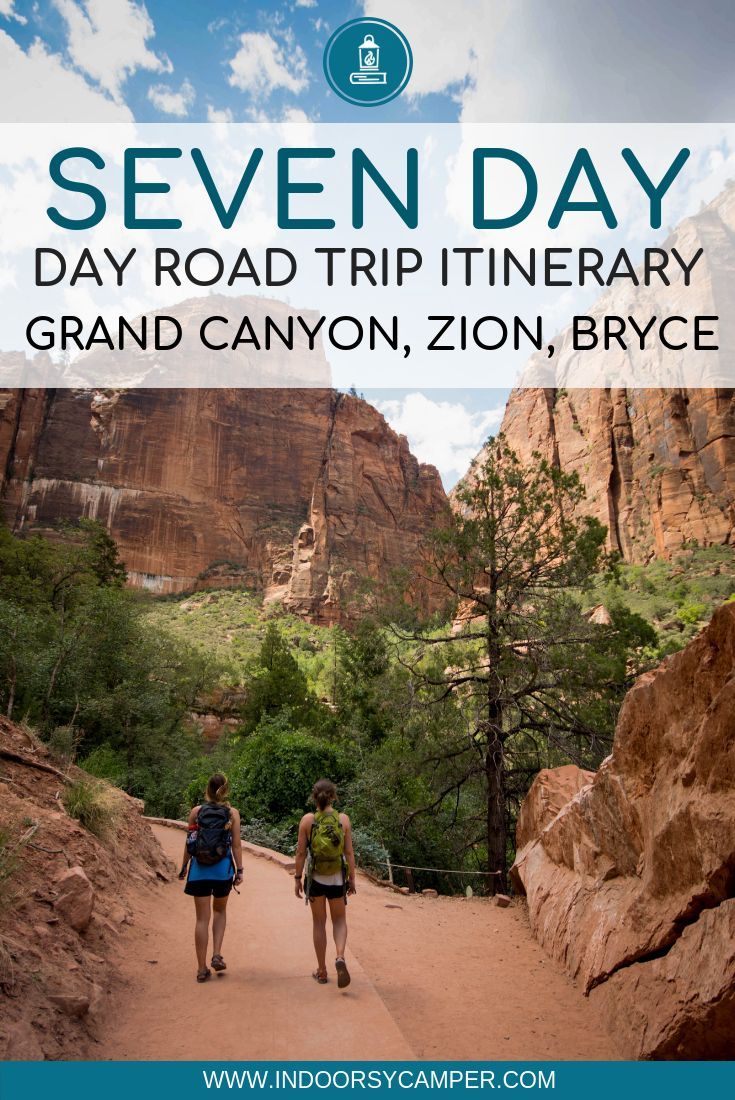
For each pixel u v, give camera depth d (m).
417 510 154.38
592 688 14.66
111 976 4.73
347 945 6.81
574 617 15.14
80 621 22.75
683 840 4.69
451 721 15.34
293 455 142.12
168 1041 4.03
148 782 21.47
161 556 119.50
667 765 5.27
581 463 119.38
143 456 124.19
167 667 29.75
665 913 4.91
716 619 4.70
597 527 15.16
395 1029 4.29
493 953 7.31
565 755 15.28
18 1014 3.61
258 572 123.62
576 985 6.11
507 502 15.84
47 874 5.24
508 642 15.48
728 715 4.37
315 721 26.30
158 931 6.07
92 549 41.06
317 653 91.44
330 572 118.56
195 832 5.32
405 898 10.40
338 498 137.88
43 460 116.81
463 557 15.71
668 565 95.19
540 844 8.98
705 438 104.50
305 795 15.08
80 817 6.94
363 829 14.45
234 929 6.59
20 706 15.68
